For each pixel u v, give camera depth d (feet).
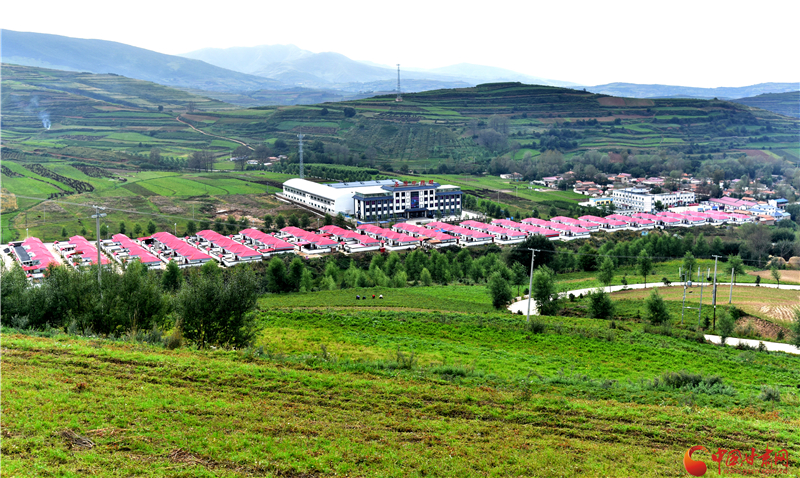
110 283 190.29
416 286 432.25
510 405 133.49
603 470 103.35
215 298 179.63
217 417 110.73
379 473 95.35
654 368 203.62
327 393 130.41
